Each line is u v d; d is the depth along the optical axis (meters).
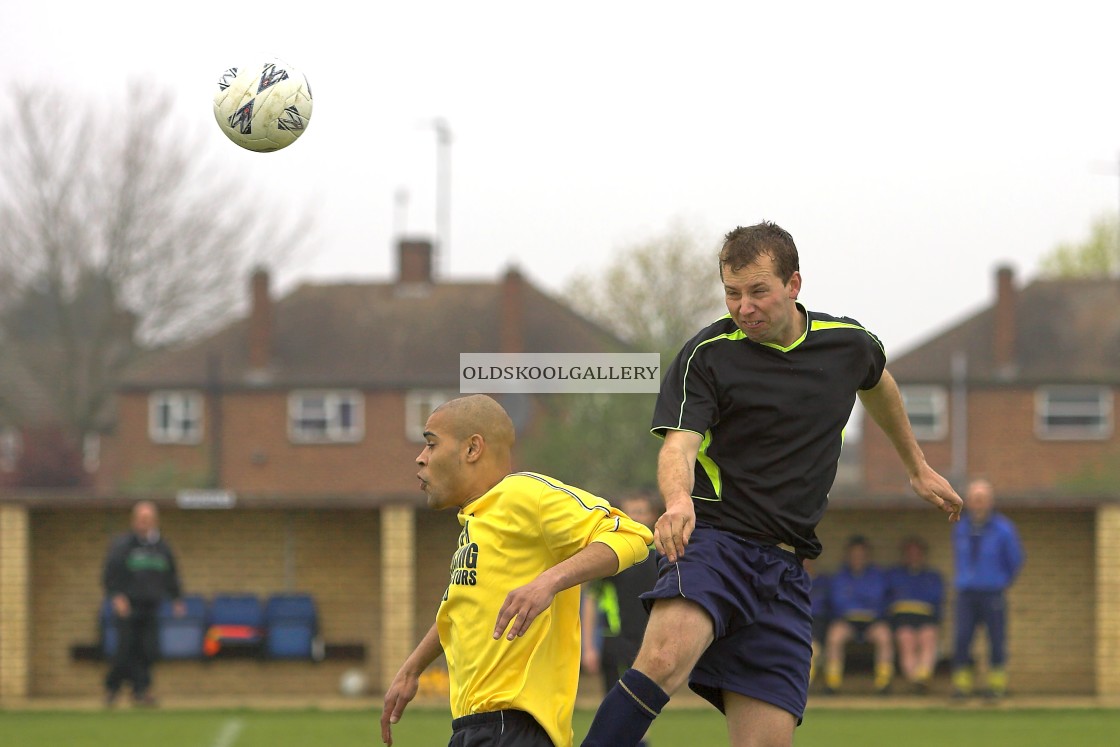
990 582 43.88
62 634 49.91
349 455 145.75
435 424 14.52
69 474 139.00
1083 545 49.84
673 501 13.08
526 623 12.85
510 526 13.90
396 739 35.06
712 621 13.65
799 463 14.38
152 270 128.50
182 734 36.34
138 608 44.62
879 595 46.75
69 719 40.78
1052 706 43.88
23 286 130.12
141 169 126.62
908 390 146.12
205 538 50.62
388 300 151.75
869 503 48.31
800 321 14.46
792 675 14.35
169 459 147.00
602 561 13.32
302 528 50.69
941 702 45.34
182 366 147.88
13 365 149.12
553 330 143.62
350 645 49.91
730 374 14.23
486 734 13.86
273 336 149.62
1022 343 147.00
